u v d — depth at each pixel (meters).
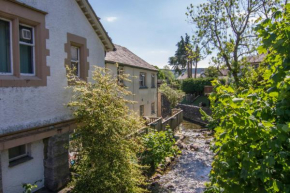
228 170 2.79
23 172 5.81
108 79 6.87
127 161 6.31
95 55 8.51
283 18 2.61
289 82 2.33
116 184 5.91
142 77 17.84
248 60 13.21
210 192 3.24
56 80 6.55
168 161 10.82
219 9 13.57
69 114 7.00
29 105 5.66
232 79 12.03
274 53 2.78
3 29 5.28
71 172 6.53
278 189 2.25
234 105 2.55
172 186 8.35
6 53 5.36
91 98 6.26
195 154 12.47
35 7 5.85
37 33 5.97
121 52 16.89
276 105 2.40
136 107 16.34
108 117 6.04
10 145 5.18
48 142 6.39
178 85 41.28
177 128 18.83
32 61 6.02
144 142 8.84
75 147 6.19
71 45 7.47
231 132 2.59
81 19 7.66
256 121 2.38
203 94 34.22
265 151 2.36
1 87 4.98
